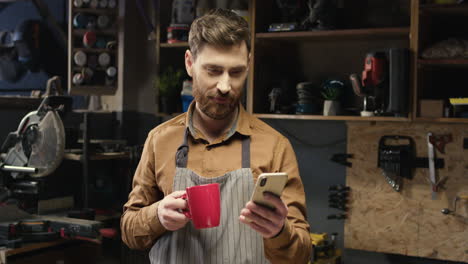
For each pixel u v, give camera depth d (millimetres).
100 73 3586
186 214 1169
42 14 3857
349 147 3088
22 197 2963
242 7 3152
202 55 1204
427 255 2879
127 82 3742
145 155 1412
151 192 1384
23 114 3295
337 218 3109
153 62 3771
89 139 3127
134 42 3791
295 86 3240
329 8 2820
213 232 1279
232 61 1188
